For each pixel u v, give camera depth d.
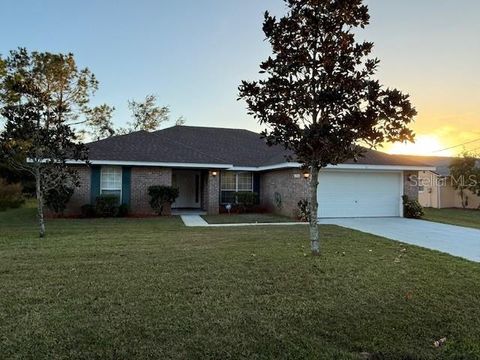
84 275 6.09
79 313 4.47
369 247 9.16
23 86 10.88
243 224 13.97
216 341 3.85
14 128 10.20
